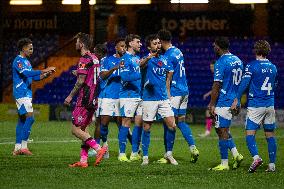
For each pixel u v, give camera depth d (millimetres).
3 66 76812
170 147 27453
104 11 77688
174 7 83562
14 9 87750
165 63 26594
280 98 66000
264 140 41688
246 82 24469
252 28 76750
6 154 30578
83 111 25141
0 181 21578
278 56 72375
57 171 24109
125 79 27469
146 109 26609
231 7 81000
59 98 68938
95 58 25406
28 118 30406
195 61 72188
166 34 28234
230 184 21500
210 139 42406
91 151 29844
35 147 34406
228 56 25078
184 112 28516
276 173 24406
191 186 20953
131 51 27672
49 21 80438
